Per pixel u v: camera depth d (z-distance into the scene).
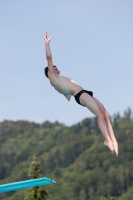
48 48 43.19
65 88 43.88
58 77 44.00
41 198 86.25
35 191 86.25
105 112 43.03
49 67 43.62
